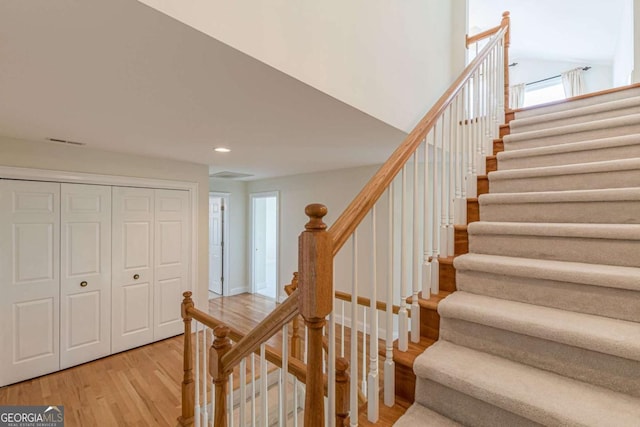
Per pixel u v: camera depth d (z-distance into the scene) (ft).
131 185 11.09
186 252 12.65
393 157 3.92
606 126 6.23
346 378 3.60
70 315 9.77
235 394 7.58
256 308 16.55
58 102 5.85
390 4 7.28
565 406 3.00
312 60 5.24
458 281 5.05
